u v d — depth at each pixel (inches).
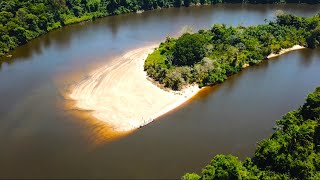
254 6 7691.9
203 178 2498.8
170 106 3853.3
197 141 3309.5
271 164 2753.4
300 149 2778.1
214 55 4709.6
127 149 3179.1
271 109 3858.3
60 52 5344.5
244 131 3474.4
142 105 3846.0
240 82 4429.1
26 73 4660.4
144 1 7372.1
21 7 5959.6
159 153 3139.8
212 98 4050.2
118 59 5059.1
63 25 6471.5
